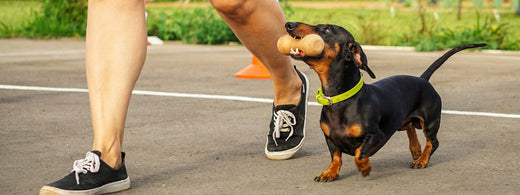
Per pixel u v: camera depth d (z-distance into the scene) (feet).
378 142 10.80
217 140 14.53
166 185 11.01
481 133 15.29
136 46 10.55
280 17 11.78
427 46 38.06
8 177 11.42
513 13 77.71
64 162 12.52
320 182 11.16
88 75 10.48
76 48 37.45
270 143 12.90
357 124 10.65
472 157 12.95
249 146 13.97
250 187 10.85
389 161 12.65
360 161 10.70
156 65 29.12
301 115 12.87
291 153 12.79
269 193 10.50
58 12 47.39
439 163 12.49
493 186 10.85
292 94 12.82
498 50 38.14
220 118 17.13
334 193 10.49
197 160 12.75
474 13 76.23
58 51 35.35
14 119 16.76
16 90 21.48
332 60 10.59
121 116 10.50
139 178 11.46
